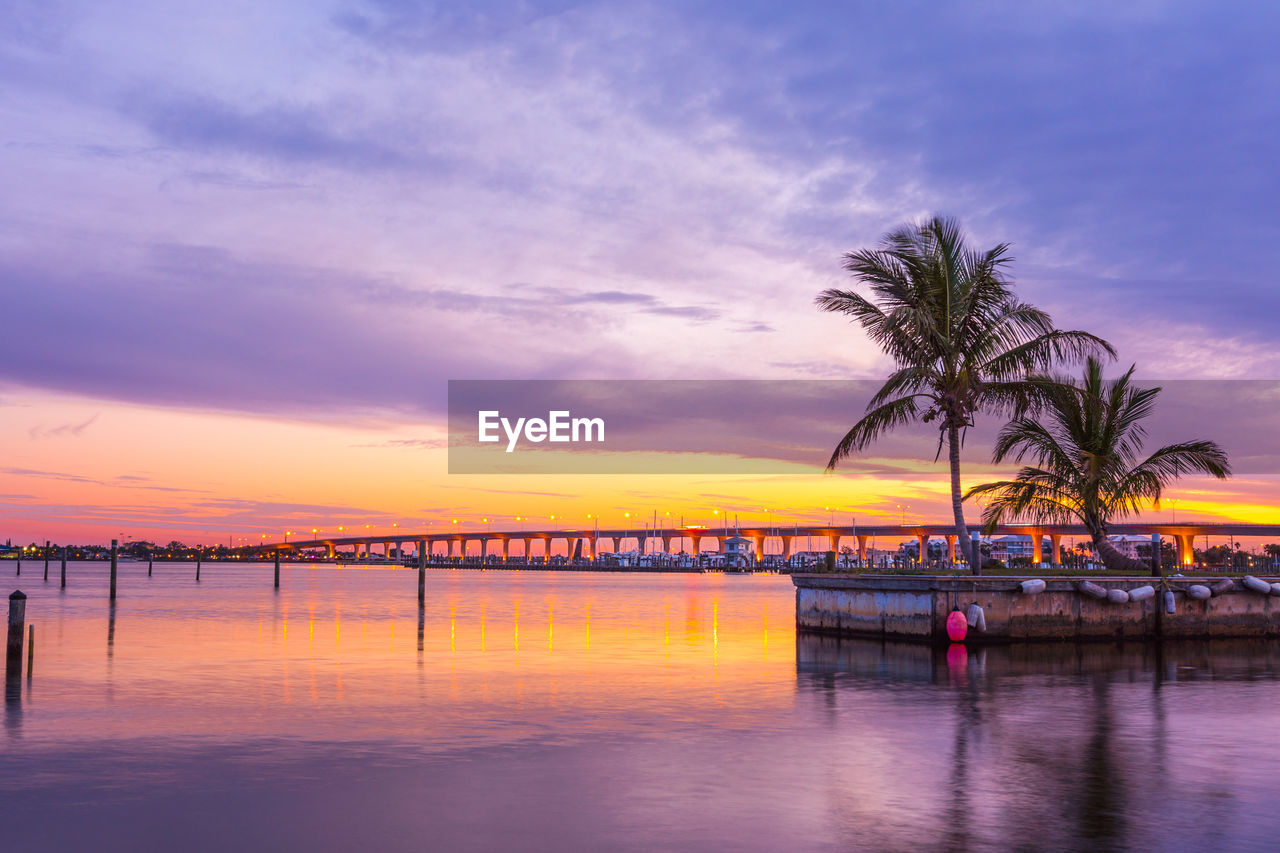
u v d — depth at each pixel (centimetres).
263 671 2431
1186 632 3359
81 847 1023
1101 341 3406
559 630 3953
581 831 1075
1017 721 1734
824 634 3644
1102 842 1043
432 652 2938
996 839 1051
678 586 14500
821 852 1008
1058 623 3247
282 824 1098
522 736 1585
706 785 1273
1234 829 1088
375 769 1354
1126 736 1600
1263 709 1870
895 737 1588
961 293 3441
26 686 2145
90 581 13500
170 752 1455
